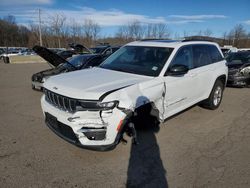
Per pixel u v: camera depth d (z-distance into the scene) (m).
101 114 3.17
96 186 3.01
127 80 3.77
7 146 4.02
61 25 48.25
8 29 76.19
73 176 3.20
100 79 3.79
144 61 4.48
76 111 3.24
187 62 4.84
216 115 5.73
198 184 3.05
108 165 3.46
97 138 3.25
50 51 7.81
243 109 6.27
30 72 15.84
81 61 8.41
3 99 7.36
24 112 5.95
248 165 3.49
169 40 5.18
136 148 3.95
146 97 3.66
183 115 5.66
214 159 3.66
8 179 3.12
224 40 52.53
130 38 41.78
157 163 3.53
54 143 4.14
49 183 3.05
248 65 9.05
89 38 47.91
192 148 4.00
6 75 13.89
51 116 3.68
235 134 4.61
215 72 5.72
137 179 3.15
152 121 4.02
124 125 3.33
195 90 5.07
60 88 3.53
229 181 3.11
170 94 4.24
